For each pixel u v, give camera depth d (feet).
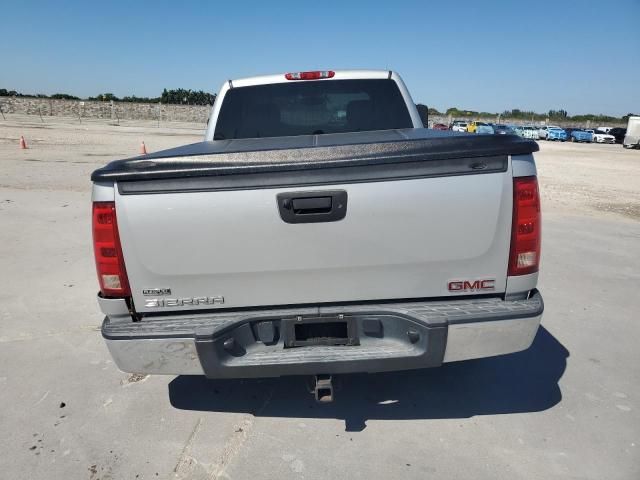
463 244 7.14
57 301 14.65
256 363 7.15
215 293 7.38
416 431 8.40
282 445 8.09
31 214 25.73
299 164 6.77
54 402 9.48
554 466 7.48
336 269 7.27
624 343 11.69
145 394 9.73
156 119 199.52
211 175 6.82
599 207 30.66
